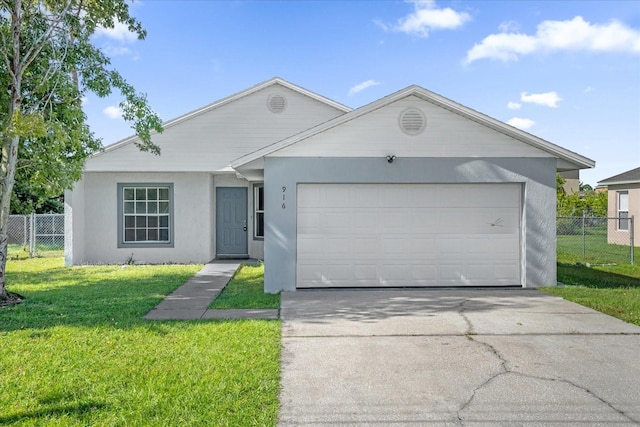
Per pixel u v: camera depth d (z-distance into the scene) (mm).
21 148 8891
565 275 11133
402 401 3816
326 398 3871
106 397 3807
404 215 9305
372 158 9117
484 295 8508
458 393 3984
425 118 9148
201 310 7148
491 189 9375
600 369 4574
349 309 7305
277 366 4562
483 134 9188
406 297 8328
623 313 6965
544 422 3453
